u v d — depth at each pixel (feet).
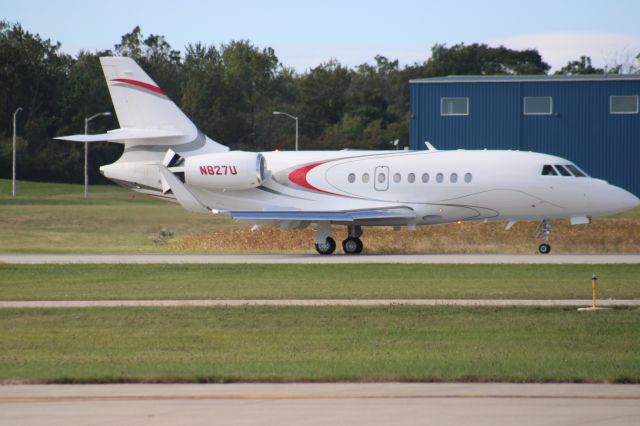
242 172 442.09
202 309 266.16
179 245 529.86
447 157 436.35
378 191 438.40
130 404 153.07
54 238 644.69
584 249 465.88
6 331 235.81
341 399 156.04
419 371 178.60
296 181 446.60
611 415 143.64
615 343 213.46
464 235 521.65
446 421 139.85
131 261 401.08
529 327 234.38
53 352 208.64
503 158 430.61
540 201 425.69
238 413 146.00
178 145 456.04
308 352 206.39
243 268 362.33
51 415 145.18
